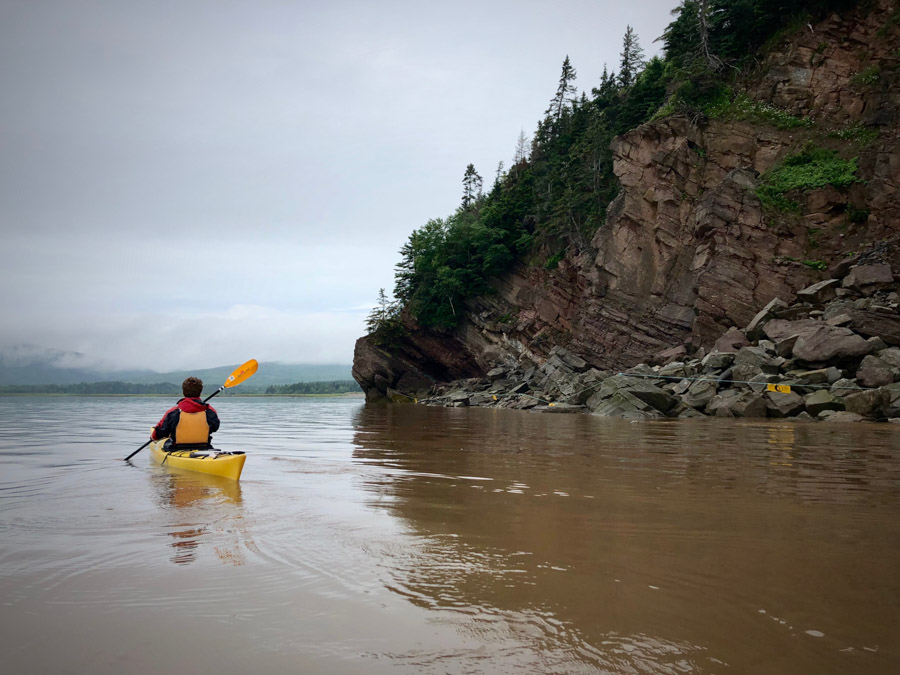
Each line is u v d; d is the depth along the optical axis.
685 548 3.40
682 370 22.72
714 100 33.34
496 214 50.75
